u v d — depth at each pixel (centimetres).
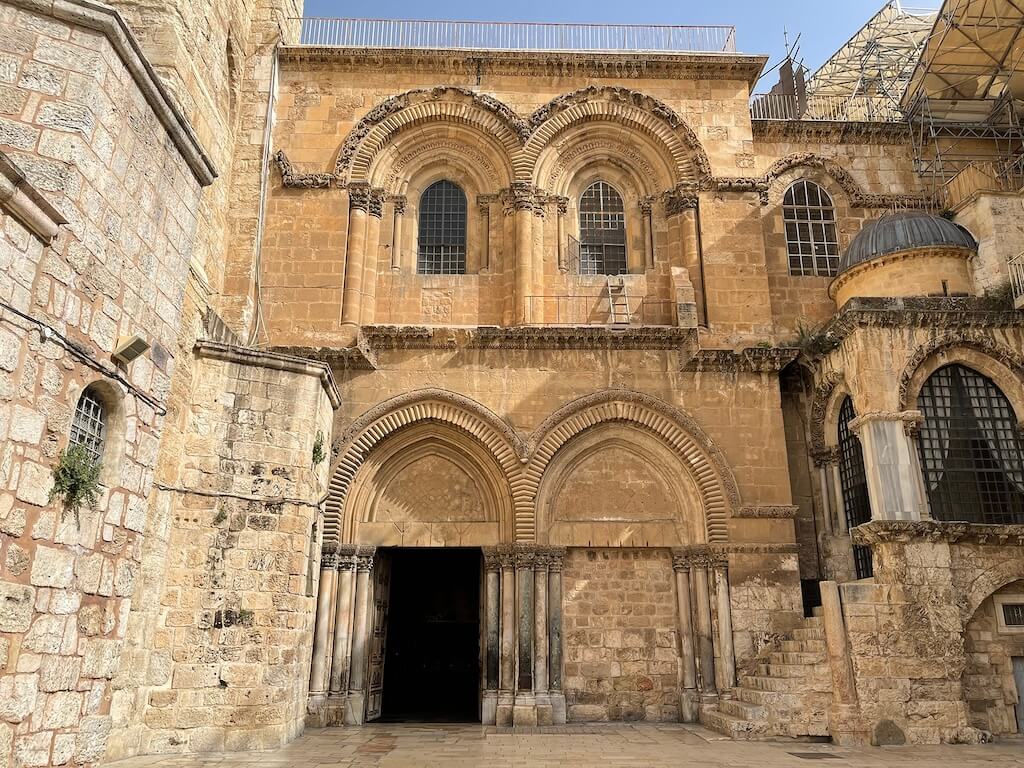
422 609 2867
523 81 2423
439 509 2117
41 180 1009
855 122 2556
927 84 2675
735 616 1980
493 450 2084
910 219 2209
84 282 1052
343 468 2053
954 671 1723
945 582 1775
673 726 1892
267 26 2389
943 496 1903
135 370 1174
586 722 1962
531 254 2278
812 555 2173
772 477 2086
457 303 2283
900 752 1554
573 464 2144
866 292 2205
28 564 936
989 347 1972
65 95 1051
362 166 2333
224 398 1662
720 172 2356
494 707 1959
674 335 2155
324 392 1825
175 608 1520
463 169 2431
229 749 1469
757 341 2216
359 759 1412
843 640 1728
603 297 2294
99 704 1077
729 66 2422
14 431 918
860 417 1947
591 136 2420
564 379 2148
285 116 2359
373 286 2269
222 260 2141
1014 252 2128
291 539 1628
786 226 2500
